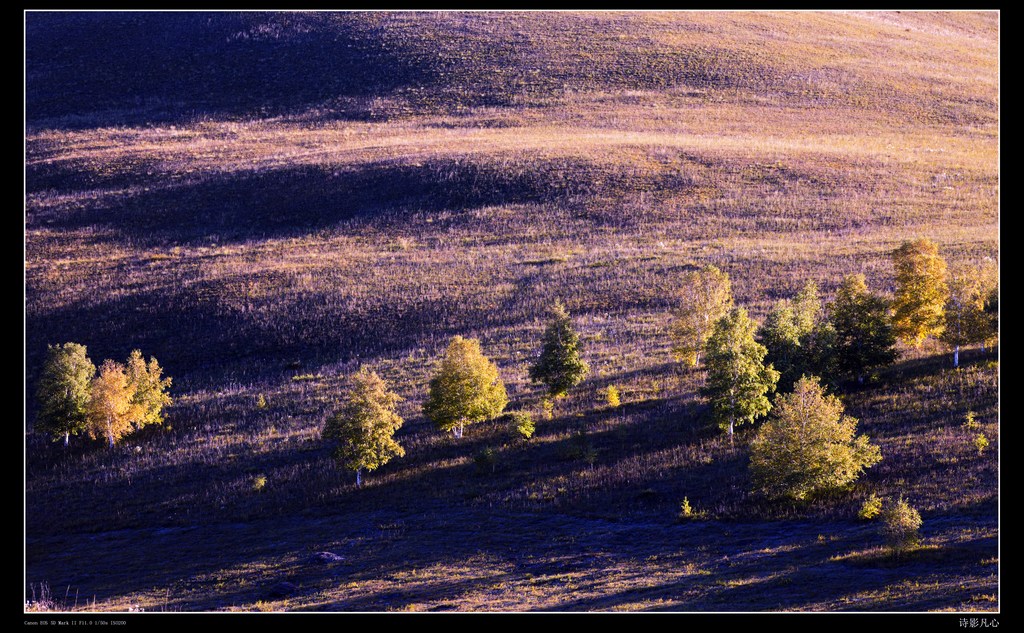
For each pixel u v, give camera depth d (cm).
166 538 15850
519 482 16338
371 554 14088
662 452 16712
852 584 10650
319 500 16688
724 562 12225
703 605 10444
